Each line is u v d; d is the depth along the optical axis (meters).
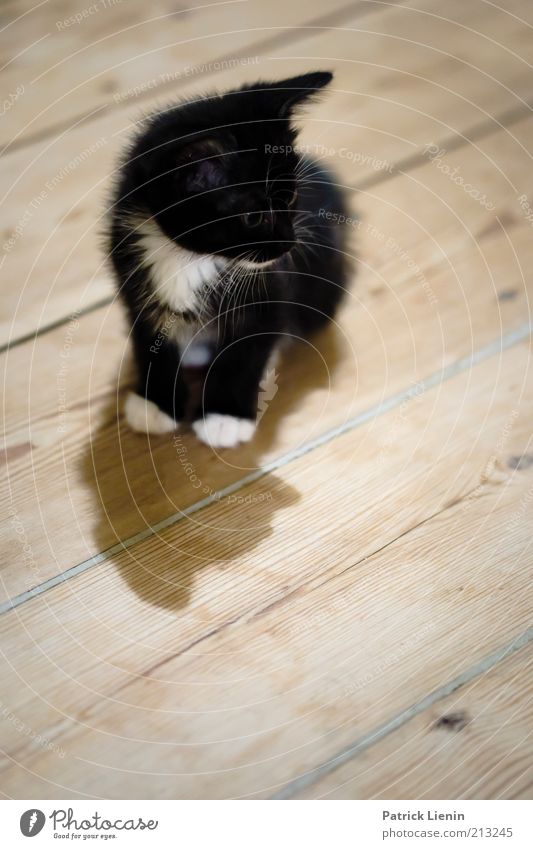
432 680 1.13
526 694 1.11
